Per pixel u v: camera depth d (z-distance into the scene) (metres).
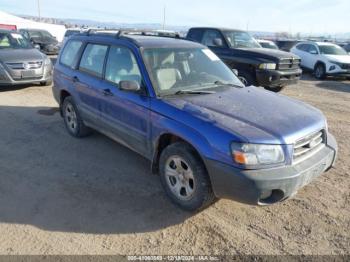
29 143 5.21
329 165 3.44
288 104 3.69
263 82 8.60
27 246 2.88
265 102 3.64
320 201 3.62
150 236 3.04
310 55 14.68
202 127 3.07
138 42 4.11
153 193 3.75
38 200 3.59
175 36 5.40
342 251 2.85
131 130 3.98
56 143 5.22
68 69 5.31
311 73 15.12
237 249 2.88
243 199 2.90
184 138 3.18
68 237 3.00
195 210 3.33
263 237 3.04
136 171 4.29
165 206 3.51
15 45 10.05
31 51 9.80
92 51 4.84
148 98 3.66
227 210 3.45
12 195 3.68
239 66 9.04
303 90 10.78
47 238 2.98
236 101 3.58
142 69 3.82
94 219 3.27
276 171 2.86
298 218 3.32
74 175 4.16
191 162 3.17
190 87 3.91
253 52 8.88
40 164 4.47
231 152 2.86
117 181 4.02
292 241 2.98
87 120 4.97
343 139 5.58
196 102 3.49
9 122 6.27
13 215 3.31
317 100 9.02
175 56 4.17
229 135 2.89
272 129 2.98
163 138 3.55
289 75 8.88
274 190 2.89
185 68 4.14
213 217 3.34
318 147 3.35
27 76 9.16
